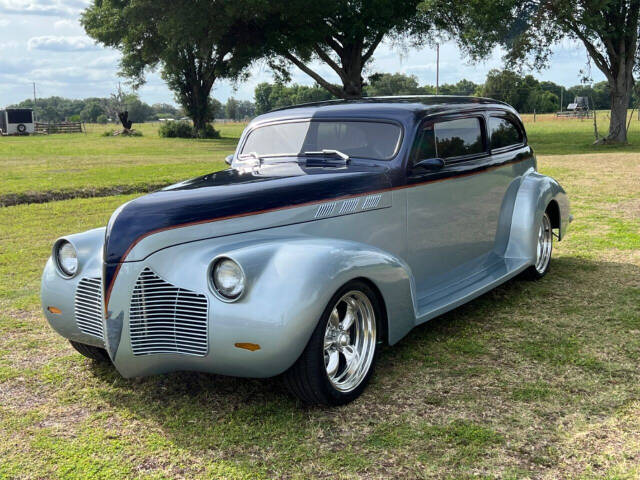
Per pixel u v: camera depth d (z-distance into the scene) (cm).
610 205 1023
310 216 376
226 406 355
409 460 294
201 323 323
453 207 477
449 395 361
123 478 284
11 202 1175
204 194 355
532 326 473
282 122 486
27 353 443
